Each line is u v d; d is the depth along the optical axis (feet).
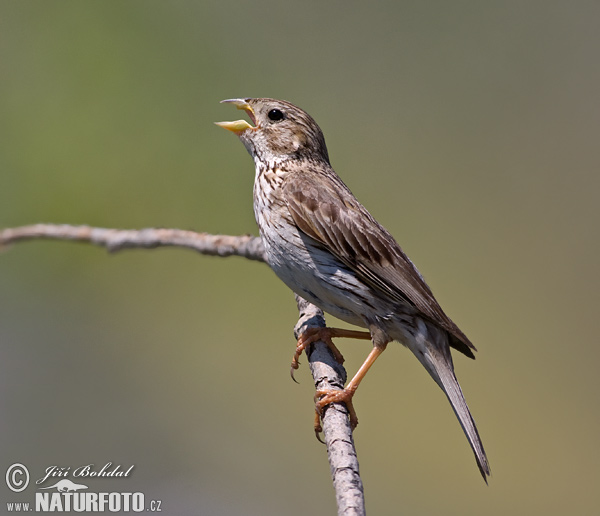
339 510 21.30
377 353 27.25
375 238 27.68
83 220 42.91
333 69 49.55
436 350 27.40
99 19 44.91
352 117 49.24
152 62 45.37
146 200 43.60
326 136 48.57
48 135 43.24
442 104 50.19
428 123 49.52
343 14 50.80
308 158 29.96
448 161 49.44
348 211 27.94
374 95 49.80
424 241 47.83
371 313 27.58
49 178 42.86
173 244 30.76
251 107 30.30
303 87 48.78
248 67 47.50
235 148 44.91
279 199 28.37
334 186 28.76
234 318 44.24
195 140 44.83
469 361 46.14
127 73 44.73
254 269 44.83
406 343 27.91
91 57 44.57
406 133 49.14
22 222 42.60
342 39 50.26
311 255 27.89
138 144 44.09
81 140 43.55
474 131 50.24
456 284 47.42
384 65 50.39
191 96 45.52
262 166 29.68
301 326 28.81
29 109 43.55
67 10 44.88
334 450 23.08
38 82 44.01
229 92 46.24
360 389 43.45
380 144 49.06
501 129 50.19
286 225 28.09
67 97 43.93
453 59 51.26
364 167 48.75
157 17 46.01
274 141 29.76
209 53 46.68
